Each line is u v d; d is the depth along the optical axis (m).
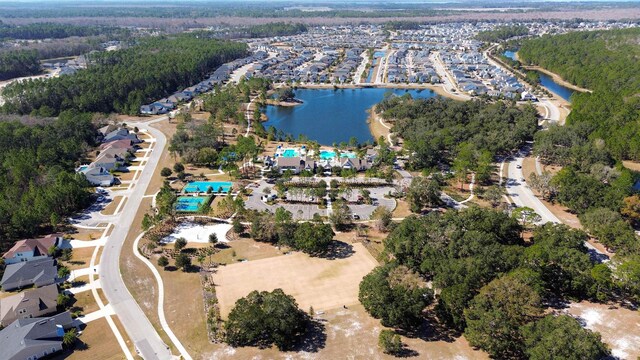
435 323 105.38
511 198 166.62
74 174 176.50
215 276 122.00
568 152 193.25
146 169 195.50
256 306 99.44
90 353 95.69
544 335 87.56
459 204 162.38
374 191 173.38
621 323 102.75
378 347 97.62
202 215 153.75
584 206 150.50
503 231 129.25
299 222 147.12
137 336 100.56
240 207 151.75
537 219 144.75
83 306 109.44
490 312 93.88
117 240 138.75
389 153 198.12
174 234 143.12
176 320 105.69
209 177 187.38
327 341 99.50
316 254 133.00
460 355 95.38
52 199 148.00
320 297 114.00
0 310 104.88
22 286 116.38
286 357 95.25
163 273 123.00
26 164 170.25
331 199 165.25
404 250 121.38
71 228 145.88
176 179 185.00
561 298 111.50
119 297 112.94
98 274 121.75
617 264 115.94
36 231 142.38
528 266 110.69
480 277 107.88
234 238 141.12
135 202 164.62
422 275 120.25
